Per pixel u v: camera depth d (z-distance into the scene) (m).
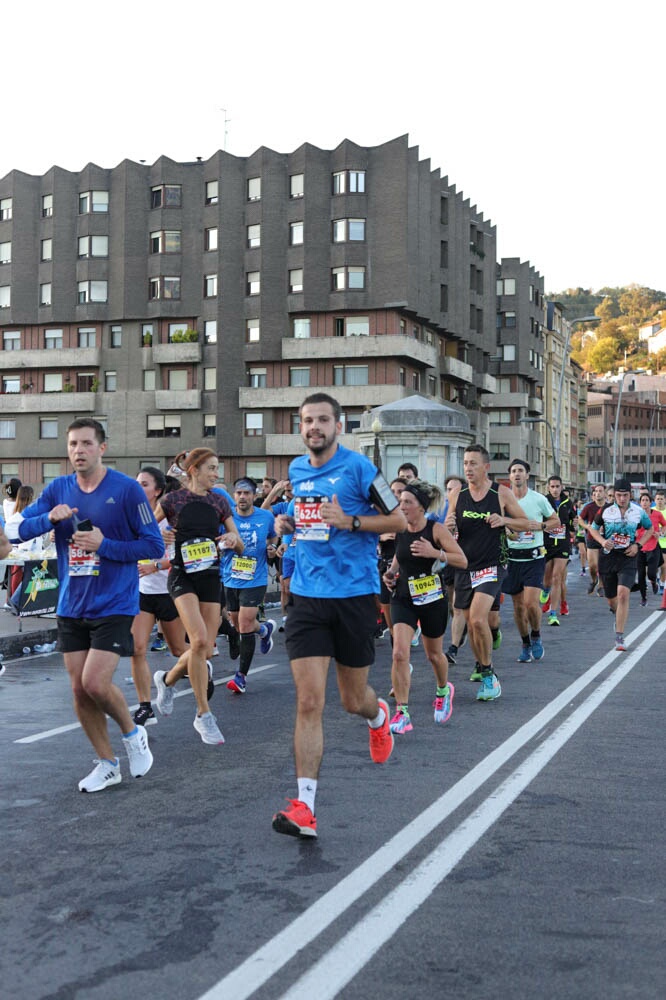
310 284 62.09
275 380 63.19
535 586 12.09
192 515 7.82
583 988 3.51
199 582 7.85
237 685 10.14
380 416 35.56
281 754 7.30
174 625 8.72
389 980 3.55
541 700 9.57
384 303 61.44
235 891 4.44
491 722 8.48
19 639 13.80
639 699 9.62
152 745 7.66
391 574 8.26
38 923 4.10
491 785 6.34
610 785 6.37
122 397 65.00
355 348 61.25
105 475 6.32
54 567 14.79
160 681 8.61
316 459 5.74
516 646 13.84
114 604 6.20
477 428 76.62
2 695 10.22
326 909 4.21
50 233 66.12
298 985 3.51
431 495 8.23
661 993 3.47
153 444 64.50
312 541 5.64
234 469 63.62
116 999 3.42
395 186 61.31
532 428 87.62
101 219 65.12
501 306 84.62
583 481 114.06
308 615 5.55
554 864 4.82
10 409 66.69
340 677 5.88
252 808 5.83
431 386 68.00
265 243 62.59
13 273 66.56
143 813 5.74
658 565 24.03
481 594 9.57
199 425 63.84
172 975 3.60
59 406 65.69
